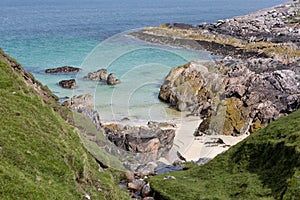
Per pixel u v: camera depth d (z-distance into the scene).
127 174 15.63
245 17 84.75
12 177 8.64
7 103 12.17
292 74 35.00
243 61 45.56
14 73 14.41
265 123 24.62
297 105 27.53
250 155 16.36
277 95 29.80
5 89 13.23
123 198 13.06
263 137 16.78
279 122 17.69
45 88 18.70
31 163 9.88
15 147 10.09
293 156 14.38
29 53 52.50
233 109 23.61
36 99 13.92
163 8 180.12
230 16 135.62
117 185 14.23
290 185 13.13
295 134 15.40
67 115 16.47
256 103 25.84
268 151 15.77
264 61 45.28
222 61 43.94
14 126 11.00
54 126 12.55
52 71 40.00
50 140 11.35
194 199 14.22
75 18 119.19
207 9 176.88
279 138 16.11
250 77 33.59
